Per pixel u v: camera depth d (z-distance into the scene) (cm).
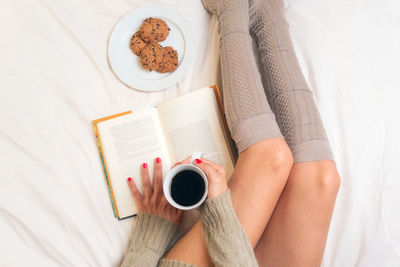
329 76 84
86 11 86
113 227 80
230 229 60
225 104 78
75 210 79
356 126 81
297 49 88
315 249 69
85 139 82
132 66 86
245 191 68
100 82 85
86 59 85
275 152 69
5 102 81
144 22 83
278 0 88
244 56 79
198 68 88
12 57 83
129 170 81
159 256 74
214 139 81
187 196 64
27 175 78
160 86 85
